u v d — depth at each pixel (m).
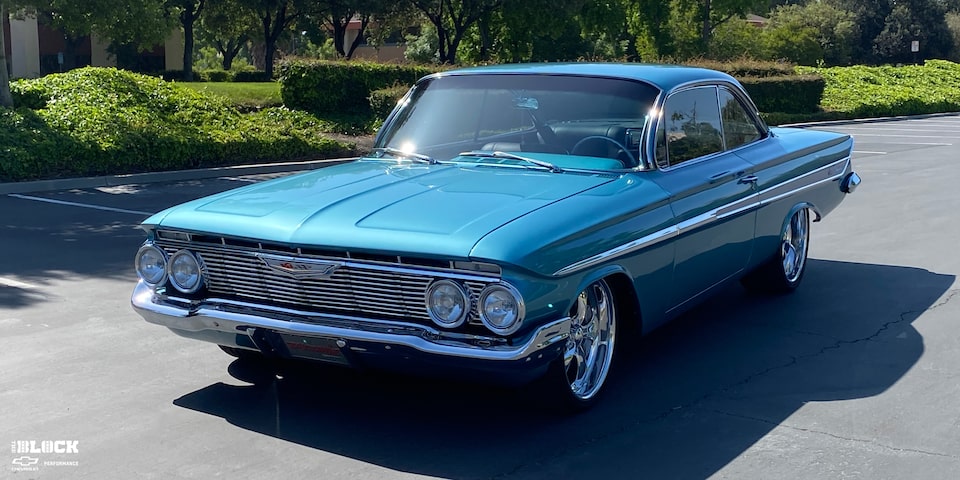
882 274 8.27
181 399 5.16
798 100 30.95
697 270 5.72
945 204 12.23
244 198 5.05
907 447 4.58
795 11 66.19
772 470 4.30
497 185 5.02
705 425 4.84
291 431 4.73
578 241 4.52
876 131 26.33
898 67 40.47
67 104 16.91
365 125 22.05
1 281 7.89
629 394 5.29
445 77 6.21
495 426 4.81
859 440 4.66
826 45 63.81
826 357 5.97
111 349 6.03
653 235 5.09
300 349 4.58
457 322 4.23
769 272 7.28
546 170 5.35
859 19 67.25
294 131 18.64
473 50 46.31
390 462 4.37
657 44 44.31
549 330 4.30
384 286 4.38
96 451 4.47
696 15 44.41
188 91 19.36
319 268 4.44
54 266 8.52
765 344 6.25
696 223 5.53
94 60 46.34
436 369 4.37
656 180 5.36
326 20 48.25
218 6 45.53
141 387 5.34
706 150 6.05
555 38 42.38
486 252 4.14
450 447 4.55
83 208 12.14
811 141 7.50
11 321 6.66
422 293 4.31
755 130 6.85
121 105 17.39
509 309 4.16
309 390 5.32
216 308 4.71
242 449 4.51
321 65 22.86
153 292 4.98
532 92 5.81
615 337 5.17
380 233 4.36
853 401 5.19
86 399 5.14
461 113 5.90
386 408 5.05
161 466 4.31
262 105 24.20
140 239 9.94
